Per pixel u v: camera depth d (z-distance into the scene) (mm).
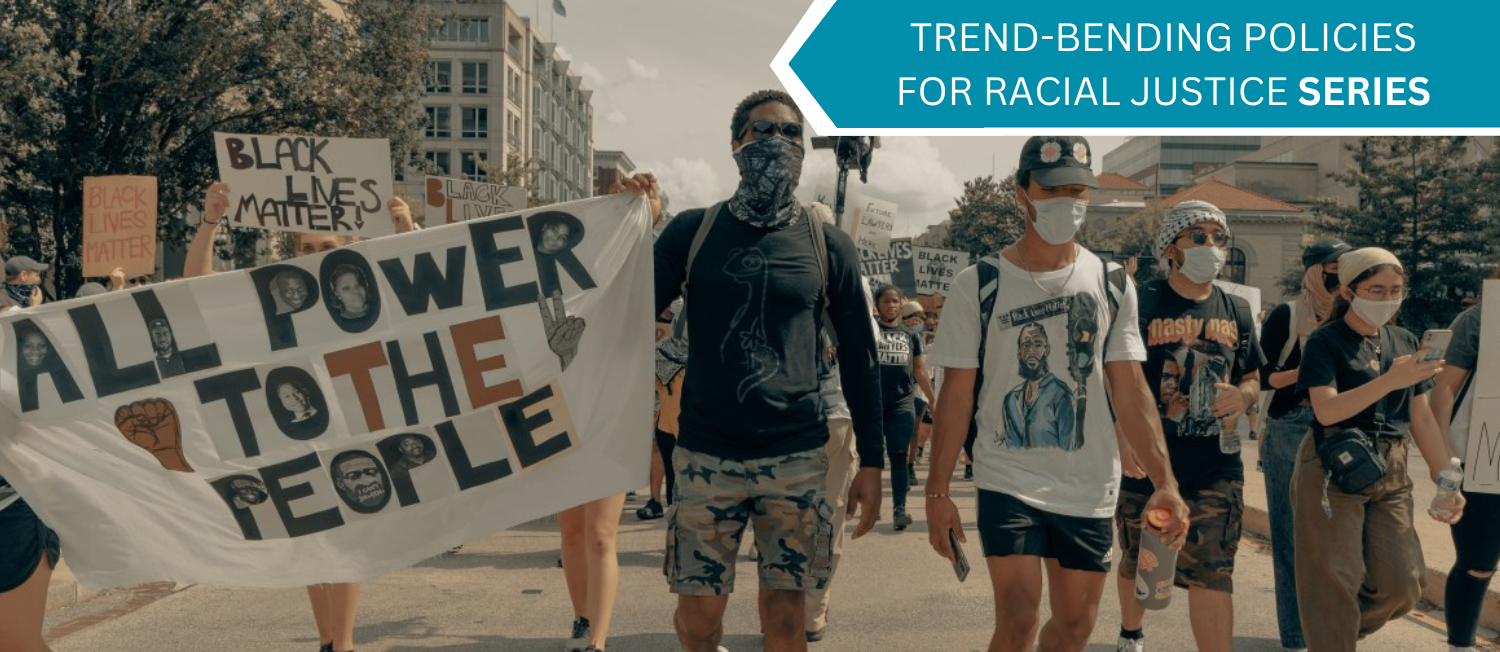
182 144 32844
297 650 6348
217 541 4762
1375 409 5215
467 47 96438
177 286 4809
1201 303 5387
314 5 31812
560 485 4891
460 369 4898
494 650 6387
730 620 7133
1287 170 93188
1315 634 5195
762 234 4117
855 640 6613
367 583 8203
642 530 10672
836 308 4180
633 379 4910
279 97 31766
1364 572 5234
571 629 6824
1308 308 5969
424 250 4934
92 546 4641
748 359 4047
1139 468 5246
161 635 6699
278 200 8438
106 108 29312
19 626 4223
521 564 8938
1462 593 5723
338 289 4898
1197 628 5148
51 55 24609
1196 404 5230
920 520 11312
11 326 4688
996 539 4281
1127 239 70188
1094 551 4312
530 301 4914
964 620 7117
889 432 9328
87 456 4699
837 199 10266
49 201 31000
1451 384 5414
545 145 115688
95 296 4754
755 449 4051
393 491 4875
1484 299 5258
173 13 29766
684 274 4250
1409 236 45469
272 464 4824
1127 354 4434
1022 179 4383
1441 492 5176
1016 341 4367
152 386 4766
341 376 4887
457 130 96688
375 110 33094
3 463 4578
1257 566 9062
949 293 4484
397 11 33156
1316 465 5234
